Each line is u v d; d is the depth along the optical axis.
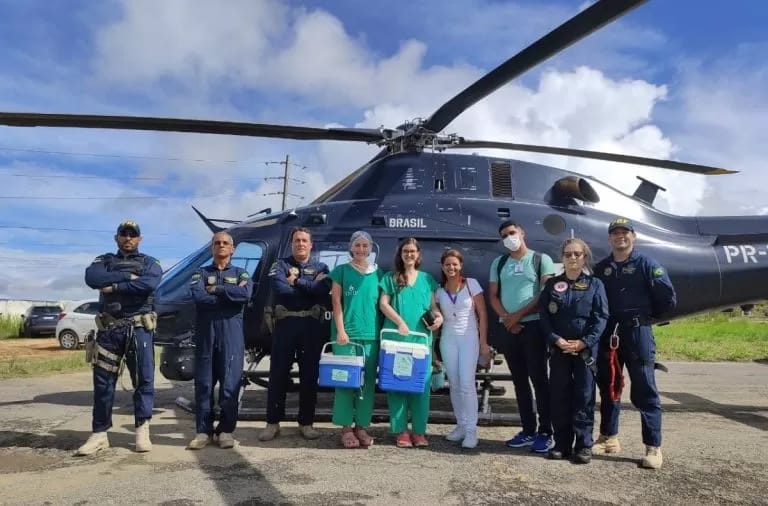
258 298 6.33
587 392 4.51
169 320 6.36
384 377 4.78
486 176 6.61
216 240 4.91
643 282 4.55
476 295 5.07
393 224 6.35
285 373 5.14
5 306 32.47
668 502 3.69
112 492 3.79
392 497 3.72
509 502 3.65
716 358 13.82
